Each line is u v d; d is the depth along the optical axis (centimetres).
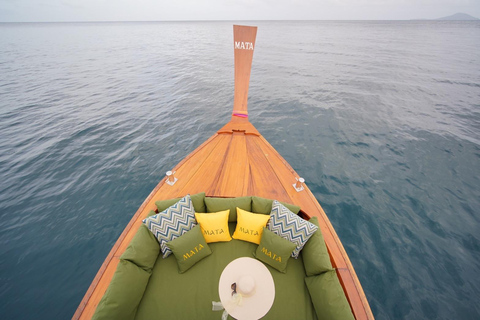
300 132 783
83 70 1631
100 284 249
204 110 968
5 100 1073
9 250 423
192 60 1936
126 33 5238
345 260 272
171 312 229
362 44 2733
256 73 1467
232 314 226
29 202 521
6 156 670
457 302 344
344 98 1063
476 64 1688
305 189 372
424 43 2859
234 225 323
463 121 848
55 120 887
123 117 911
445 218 474
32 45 3009
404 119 867
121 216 488
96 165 636
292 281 254
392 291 358
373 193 534
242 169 416
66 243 435
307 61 1786
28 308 344
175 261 273
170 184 379
